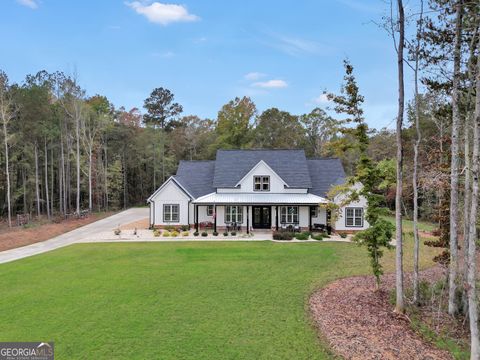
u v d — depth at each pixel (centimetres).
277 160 3831
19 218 4216
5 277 1775
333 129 1543
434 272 1814
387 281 1658
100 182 5875
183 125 8300
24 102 4425
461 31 1107
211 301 1385
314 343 1023
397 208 1248
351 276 1750
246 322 1178
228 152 3966
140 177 7006
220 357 948
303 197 3416
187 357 951
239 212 3547
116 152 6450
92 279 1714
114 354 969
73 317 1230
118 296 1452
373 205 1485
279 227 3481
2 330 1130
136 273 1822
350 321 1180
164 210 3612
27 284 1641
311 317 1217
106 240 2933
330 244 2684
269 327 1137
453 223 1201
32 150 4838
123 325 1159
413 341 1038
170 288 1558
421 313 1252
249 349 991
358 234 1513
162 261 2105
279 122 6712
